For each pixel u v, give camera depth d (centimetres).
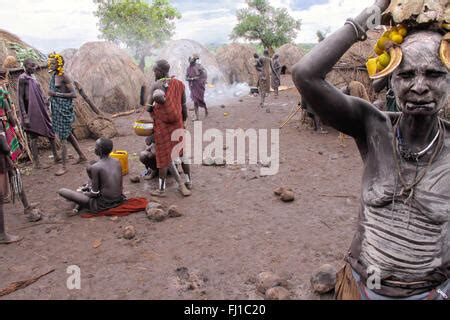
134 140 923
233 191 579
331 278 328
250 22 2848
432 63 146
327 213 488
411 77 151
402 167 168
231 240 432
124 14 2688
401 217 168
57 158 739
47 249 426
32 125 683
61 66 670
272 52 2850
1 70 793
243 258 394
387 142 173
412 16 152
